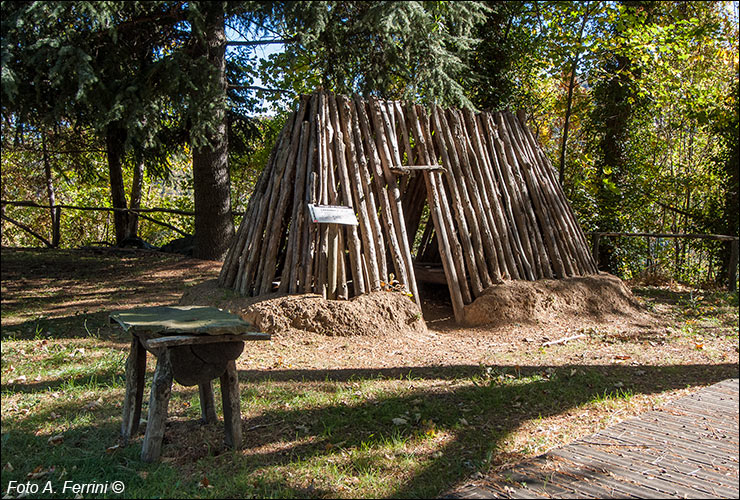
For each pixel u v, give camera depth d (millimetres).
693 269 16109
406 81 10781
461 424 4512
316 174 7766
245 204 23469
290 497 3338
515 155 9781
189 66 8656
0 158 20516
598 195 14875
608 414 4801
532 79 16203
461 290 8711
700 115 15141
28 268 11609
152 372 5762
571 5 13930
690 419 4676
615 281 9648
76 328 7559
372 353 6770
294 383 5508
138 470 3643
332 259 7602
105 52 8484
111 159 16094
